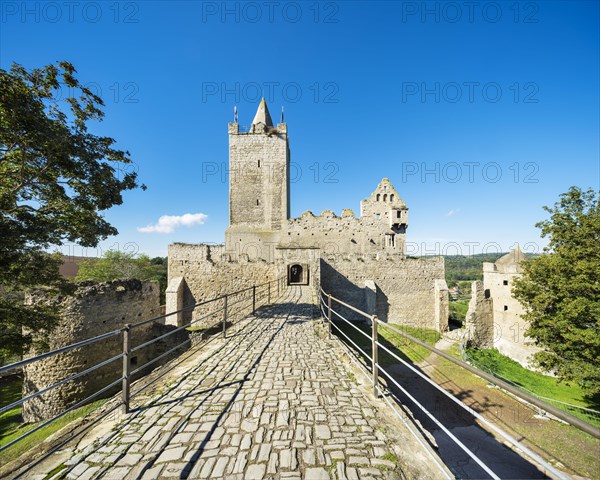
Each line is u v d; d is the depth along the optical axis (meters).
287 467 2.96
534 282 15.17
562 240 14.26
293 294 16.58
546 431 10.34
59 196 9.39
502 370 16.80
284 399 4.38
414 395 12.86
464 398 12.62
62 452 3.20
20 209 8.79
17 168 9.02
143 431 3.56
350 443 3.34
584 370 12.03
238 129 26.25
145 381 5.02
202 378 5.16
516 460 9.06
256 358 6.22
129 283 13.88
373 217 26.50
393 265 21.58
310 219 26.06
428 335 20.25
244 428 3.62
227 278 20.08
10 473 2.89
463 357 16.64
